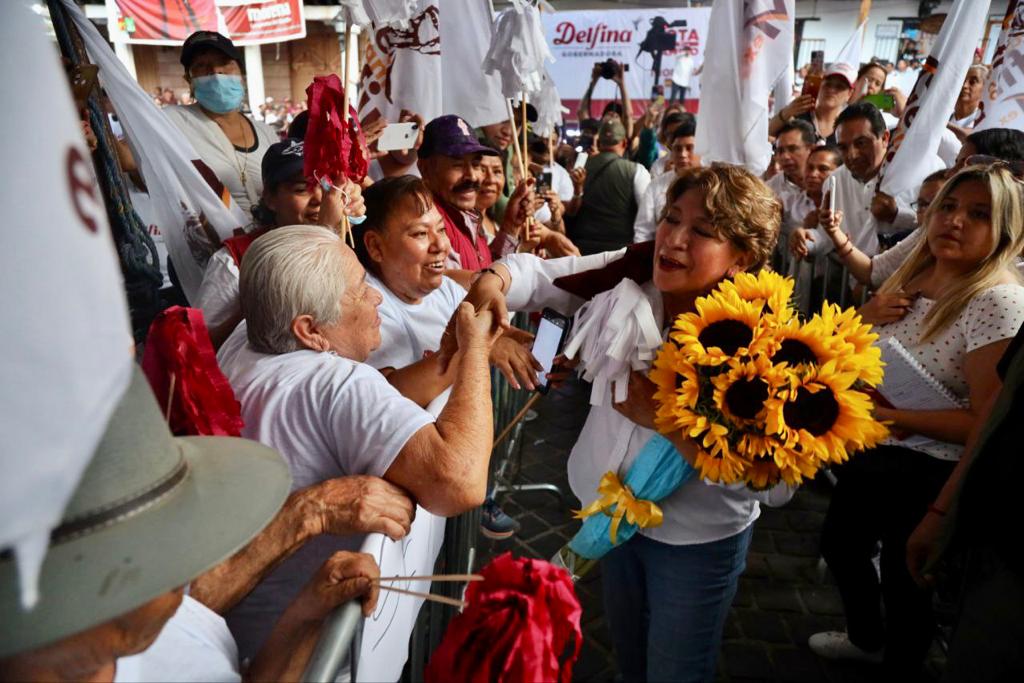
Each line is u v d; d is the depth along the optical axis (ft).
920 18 47.60
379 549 3.86
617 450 5.91
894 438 7.20
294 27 23.98
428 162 10.09
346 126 6.45
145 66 56.18
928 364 6.72
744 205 4.99
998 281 6.42
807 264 14.26
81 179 1.48
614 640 7.13
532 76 9.70
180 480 2.57
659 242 5.32
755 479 4.50
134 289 9.10
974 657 4.93
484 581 3.17
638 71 36.14
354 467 4.38
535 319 13.26
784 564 10.69
